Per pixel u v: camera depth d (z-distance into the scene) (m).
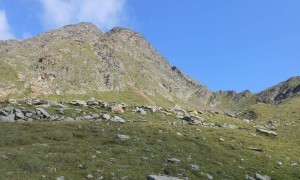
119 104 72.31
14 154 33.22
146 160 37.12
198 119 69.88
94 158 35.28
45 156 34.03
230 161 41.75
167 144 43.75
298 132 69.12
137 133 48.06
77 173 30.98
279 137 60.94
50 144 39.69
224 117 83.62
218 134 54.34
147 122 57.50
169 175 34.03
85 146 39.69
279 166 43.03
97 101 72.12
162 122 60.81
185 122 63.62
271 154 47.81
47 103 65.81
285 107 127.00
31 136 41.88
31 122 49.66
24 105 62.75
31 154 34.06
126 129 49.19
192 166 36.84
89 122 51.81
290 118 102.62
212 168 37.88
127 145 41.97
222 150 45.31
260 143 52.75
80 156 35.31
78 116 57.44
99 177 30.56
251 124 78.88
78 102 68.88
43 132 44.31
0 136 40.69
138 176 31.91
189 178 34.00
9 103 64.38
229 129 60.16
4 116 51.34
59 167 31.95
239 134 56.78
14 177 27.89
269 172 39.84
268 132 60.88
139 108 72.06
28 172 29.89
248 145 50.84
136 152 39.09
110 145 41.00
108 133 46.34
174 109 80.12
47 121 51.81
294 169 42.44
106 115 57.97
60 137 43.09
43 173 30.05
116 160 35.69
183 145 44.25
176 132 50.75
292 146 55.25
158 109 73.81
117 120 55.25
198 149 44.12
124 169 33.09
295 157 48.38
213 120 75.31
